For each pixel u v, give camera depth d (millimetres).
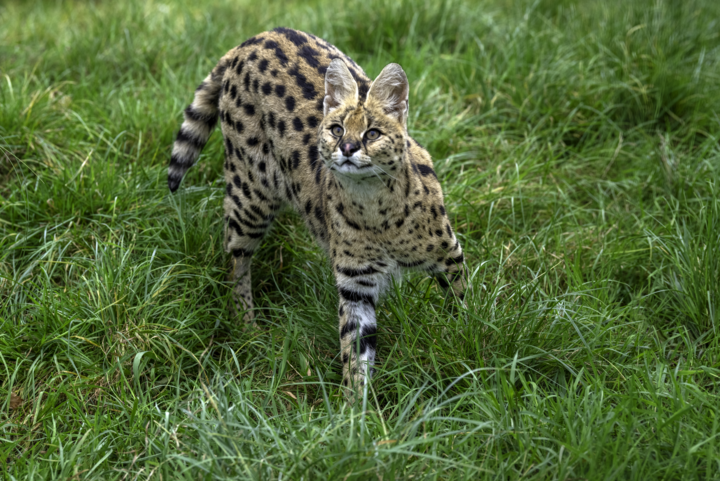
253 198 4348
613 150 5305
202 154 5102
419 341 3787
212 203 4789
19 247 4367
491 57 6102
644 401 3158
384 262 3688
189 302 4195
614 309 3945
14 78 5789
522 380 3283
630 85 5695
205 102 4598
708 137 5254
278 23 6902
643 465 2834
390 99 3424
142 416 3516
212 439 3109
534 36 6117
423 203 3586
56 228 4480
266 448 3129
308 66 4098
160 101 5582
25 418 3602
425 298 3852
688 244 4070
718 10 6840
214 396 3416
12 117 4977
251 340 3973
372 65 5777
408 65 5898
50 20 7188
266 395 3658
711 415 3111
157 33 6652
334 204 3652
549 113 5477
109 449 3344
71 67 6156
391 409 3637
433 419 3154
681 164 5004
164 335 3896
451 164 5223
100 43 6340
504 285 3902
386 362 3615
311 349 3914
